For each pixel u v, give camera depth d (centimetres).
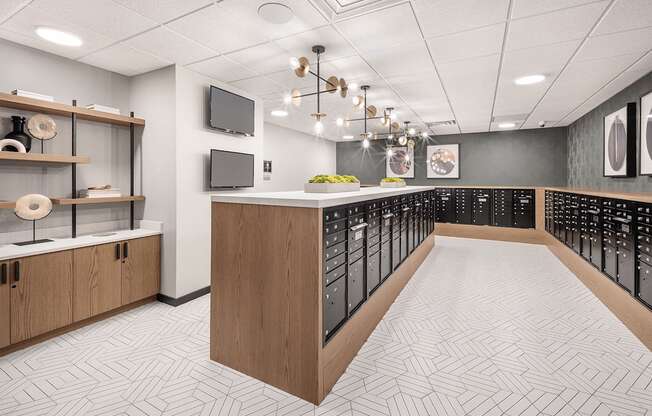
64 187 317
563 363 225
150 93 352
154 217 355
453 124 684
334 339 205
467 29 262
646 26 255
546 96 459
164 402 188
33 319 252
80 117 318
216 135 384
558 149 718
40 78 298
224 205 219
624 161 409
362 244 256
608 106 470
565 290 378
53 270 264
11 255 238
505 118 620
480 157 790
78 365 227
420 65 340
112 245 306
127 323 296
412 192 411
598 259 353
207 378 211
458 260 526
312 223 185
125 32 267
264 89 422
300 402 188
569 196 466
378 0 225
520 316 305
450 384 203
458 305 334
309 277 187
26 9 232
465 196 745
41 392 197
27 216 268
